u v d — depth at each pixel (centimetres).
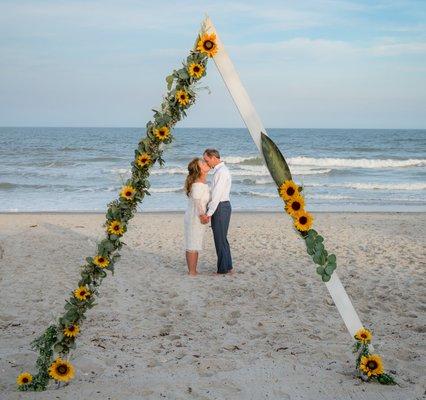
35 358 500
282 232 1355
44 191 2458
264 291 786
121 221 423
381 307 706
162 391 424
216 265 974
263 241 1220
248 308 702
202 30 415
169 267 952
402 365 491
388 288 799
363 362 446
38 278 852
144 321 643
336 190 2570
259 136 429
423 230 1384
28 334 585
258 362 493
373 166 3797
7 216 1616
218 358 502
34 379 426
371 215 1708
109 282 831
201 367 480
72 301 425
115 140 7912
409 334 590
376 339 572
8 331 596
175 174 3130
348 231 1371
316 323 636
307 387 436
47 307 696
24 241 1177
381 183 2836
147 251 1100
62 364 422
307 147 6106
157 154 422
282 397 419
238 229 1406
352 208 2011
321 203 2150
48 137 9156
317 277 875
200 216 866
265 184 2788
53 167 3606
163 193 2397
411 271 920
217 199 858
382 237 1276
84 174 3164
